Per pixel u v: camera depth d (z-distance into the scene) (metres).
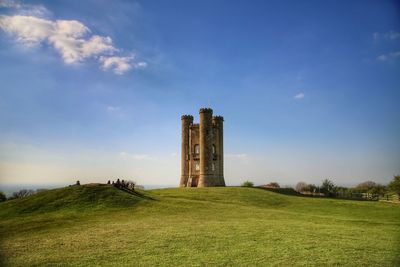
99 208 41.56
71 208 41.16
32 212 39.28
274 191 73.12
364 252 21.83
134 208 42.44
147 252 21.77
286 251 21.89
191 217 36.72
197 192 60.91
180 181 86.12
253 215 38.91
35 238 26.56
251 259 20.20
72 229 29.92
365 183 109.00
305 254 21.23
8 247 23.62
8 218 36.50
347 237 26.31
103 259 20.41
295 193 75.50
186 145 86.56
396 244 24.14
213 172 81.62
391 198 81.06
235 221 33.88
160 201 48.22
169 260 20.08
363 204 53.47
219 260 20.03
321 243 24.03
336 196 76.38
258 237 25.75
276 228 29.50
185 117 87.38
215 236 26.03
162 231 27.92
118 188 52.88
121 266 19.12
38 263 19.83
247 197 56.72
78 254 21.50
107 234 27.12
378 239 25.86
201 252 21.70
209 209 43.06
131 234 26.92
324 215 42.06
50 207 41.34
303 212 45.41
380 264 19.44
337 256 20.86
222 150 85.62
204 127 81.06
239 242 24.20
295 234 26.98
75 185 51.44
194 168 83.81
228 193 60.00
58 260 20.34
